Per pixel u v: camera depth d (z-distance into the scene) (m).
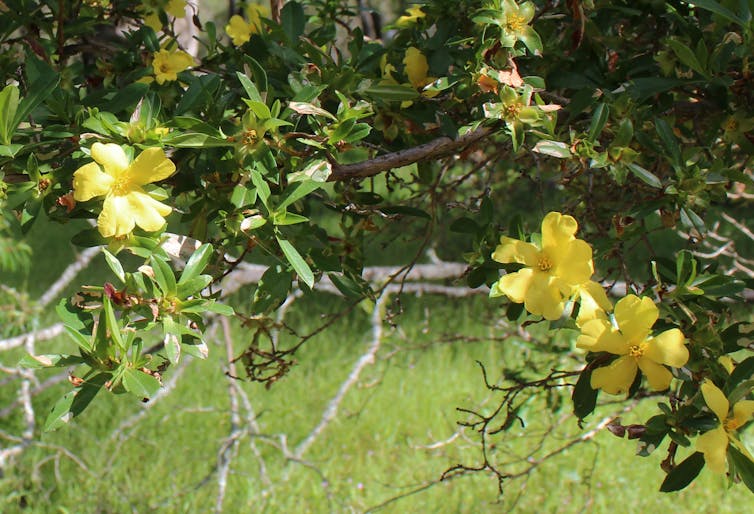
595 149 1.55
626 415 4.73
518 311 1.46
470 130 1.47
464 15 1.64
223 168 1.40
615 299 3.69
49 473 4.71
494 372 5.61
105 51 1.81
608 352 1.34
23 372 4.43
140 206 1.21
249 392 5.44
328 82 1.57
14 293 4.78
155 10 1.92
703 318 1.39
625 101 1.54
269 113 1.34
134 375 1.20
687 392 1.36
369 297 1.76
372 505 4.31
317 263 1.58
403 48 1.80
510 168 2.92
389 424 5.12
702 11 1.66
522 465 4.57
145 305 1.21
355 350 6.01
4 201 1.28
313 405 5.34
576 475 3.98
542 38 1.73
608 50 1.77
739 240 6.87
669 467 1.37
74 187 1.22
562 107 1.65
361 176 1.49
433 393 5.38
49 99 1.38
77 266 4.84
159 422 5.13
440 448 4.75
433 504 4.31
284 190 1.38
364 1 2.59
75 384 1.19
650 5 1.80
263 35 1.75
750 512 4.21
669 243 6.12
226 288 3.66
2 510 4.25
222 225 1.42
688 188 1.45
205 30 1.94
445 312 6.31
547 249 1.34
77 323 1.20
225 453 4.31
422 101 1.68
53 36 1.75
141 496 4.36
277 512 4.26
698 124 1.81
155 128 1.31
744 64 1.58
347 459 4.80
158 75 1.69
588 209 1.90
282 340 6.09
